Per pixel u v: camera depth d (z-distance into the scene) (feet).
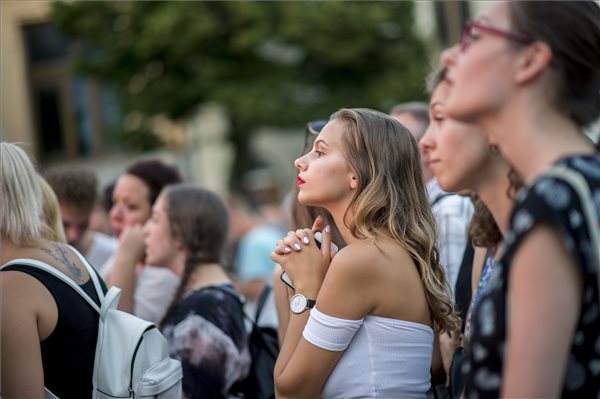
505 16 5.36
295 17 57.41
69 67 60.29
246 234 30.76
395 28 59.88
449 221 11.22
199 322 10.87
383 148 8.29
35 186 8.87
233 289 11.58
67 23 58.80
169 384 9.11
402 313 7.75
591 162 5.16
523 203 5.04
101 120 65.67
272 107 56.95
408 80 58.23
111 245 15.74
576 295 4.92
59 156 65.31
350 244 7.95
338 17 57.77
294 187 10.34
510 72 5.31
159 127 62.39
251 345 11.50
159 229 11.87
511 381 4.90
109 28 58.75
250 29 56.95
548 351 4.82
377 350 7.63
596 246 4.95
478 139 6.49
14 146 8.90
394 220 8.09
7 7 62.44
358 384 7.61
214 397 10.63
